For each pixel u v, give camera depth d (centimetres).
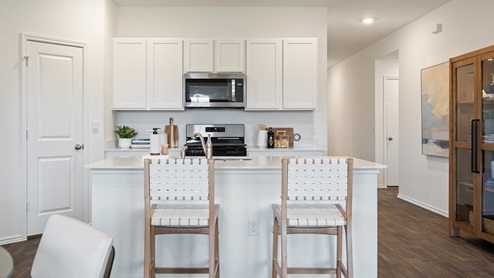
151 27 464
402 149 569
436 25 461
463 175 358
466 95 348
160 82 429
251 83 434
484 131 323
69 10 386
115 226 242
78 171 393
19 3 355
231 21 469
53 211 378
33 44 362
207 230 212
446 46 452
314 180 197
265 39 433
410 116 543
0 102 345
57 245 119
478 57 323
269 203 245
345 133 819
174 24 466
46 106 371
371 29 573
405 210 495
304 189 197
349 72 791
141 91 429
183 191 197
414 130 532
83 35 395
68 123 386
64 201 384
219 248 244
